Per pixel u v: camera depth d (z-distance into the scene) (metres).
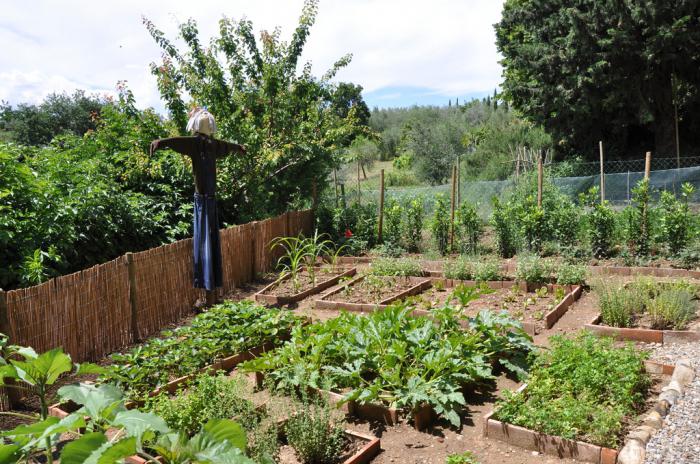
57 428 2.58
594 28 17.78
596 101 18.70
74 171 8.59
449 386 4.56
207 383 4.46
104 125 12.00
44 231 7.11
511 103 24.52
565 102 19.00
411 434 4.35
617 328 6.11
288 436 4.01
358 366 4.95
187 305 8.29
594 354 4.91
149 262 7.39
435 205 11.81
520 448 4.06
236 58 12.61
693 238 9.00
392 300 8.11
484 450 4.07
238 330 6.12
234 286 9.72
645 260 9.06
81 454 2.33
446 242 11.58
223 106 12.23
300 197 13.96
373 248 12.29
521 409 4.21
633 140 22.58
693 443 3.73
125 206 8.83
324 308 8.25
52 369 3.18
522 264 8.61
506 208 11.04
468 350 5.24
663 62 17.95
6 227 6.71
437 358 4.75
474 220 11.26
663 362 5.27
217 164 11.73
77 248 7.79
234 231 9.73
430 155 25.41
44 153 9.05
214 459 2.38
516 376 5.30
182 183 10.88
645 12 16.73
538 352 5.50
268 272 10.84
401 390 4.61
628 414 4.28
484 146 24.16
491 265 9.08
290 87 12.97
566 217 10.05
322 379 4.94
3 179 7.16
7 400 4.88
